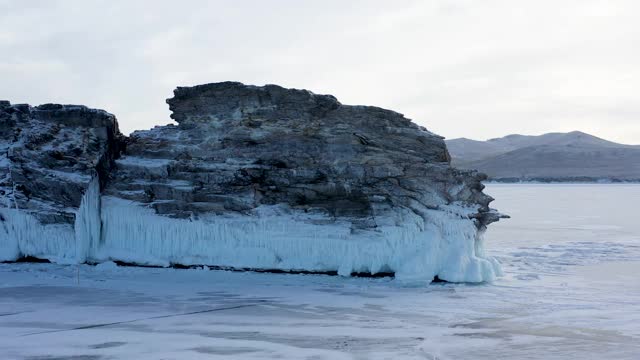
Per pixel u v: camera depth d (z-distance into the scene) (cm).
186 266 2480
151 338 1547
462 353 1459
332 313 1816
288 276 2353
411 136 2480
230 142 2548
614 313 1844
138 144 2678
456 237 2367
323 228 2416
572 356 1447
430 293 2097
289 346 1489
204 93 2580
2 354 1416
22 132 2638
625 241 3603
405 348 1486
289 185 2473
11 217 2558
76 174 2530
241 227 2452
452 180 2431
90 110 2634
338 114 2484
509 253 3088
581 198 9362
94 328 1638
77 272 2377
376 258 2353
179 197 2506
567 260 2861
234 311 1831
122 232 2542
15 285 2169
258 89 2514
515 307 1908
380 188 2412
